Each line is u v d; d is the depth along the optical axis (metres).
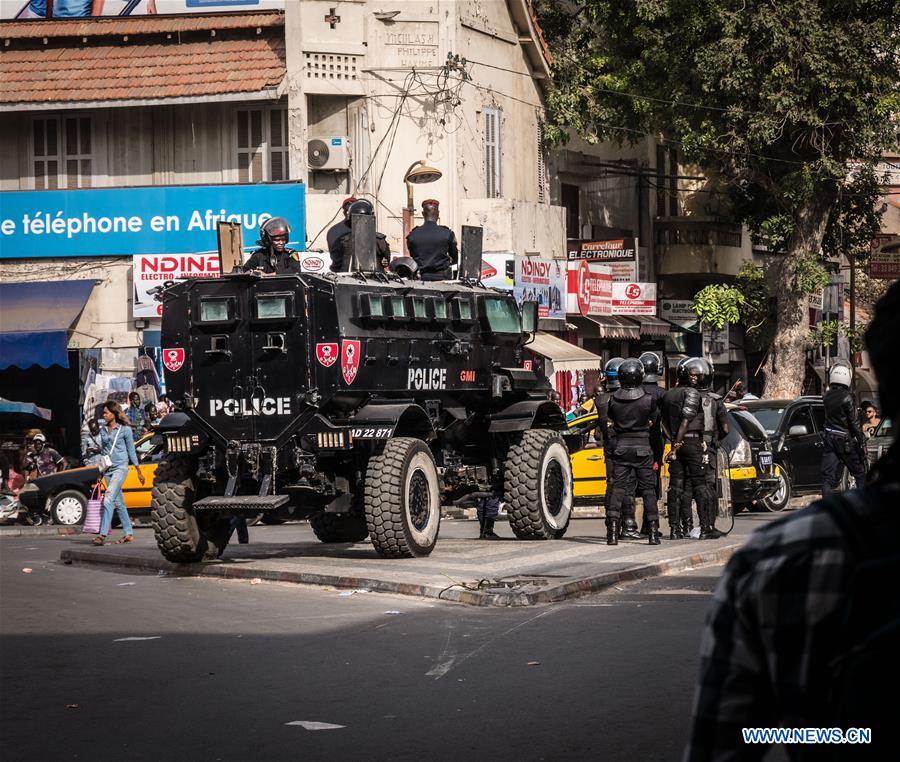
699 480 15.29
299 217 27.48
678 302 37.72
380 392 13.98
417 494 13.79
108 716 7.02
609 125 33.22
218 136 28.53
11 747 6.36
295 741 6.36
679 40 31.88
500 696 7.26
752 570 1.99
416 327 14.59
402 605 11.00
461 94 29.03
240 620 10.35
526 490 15.59
